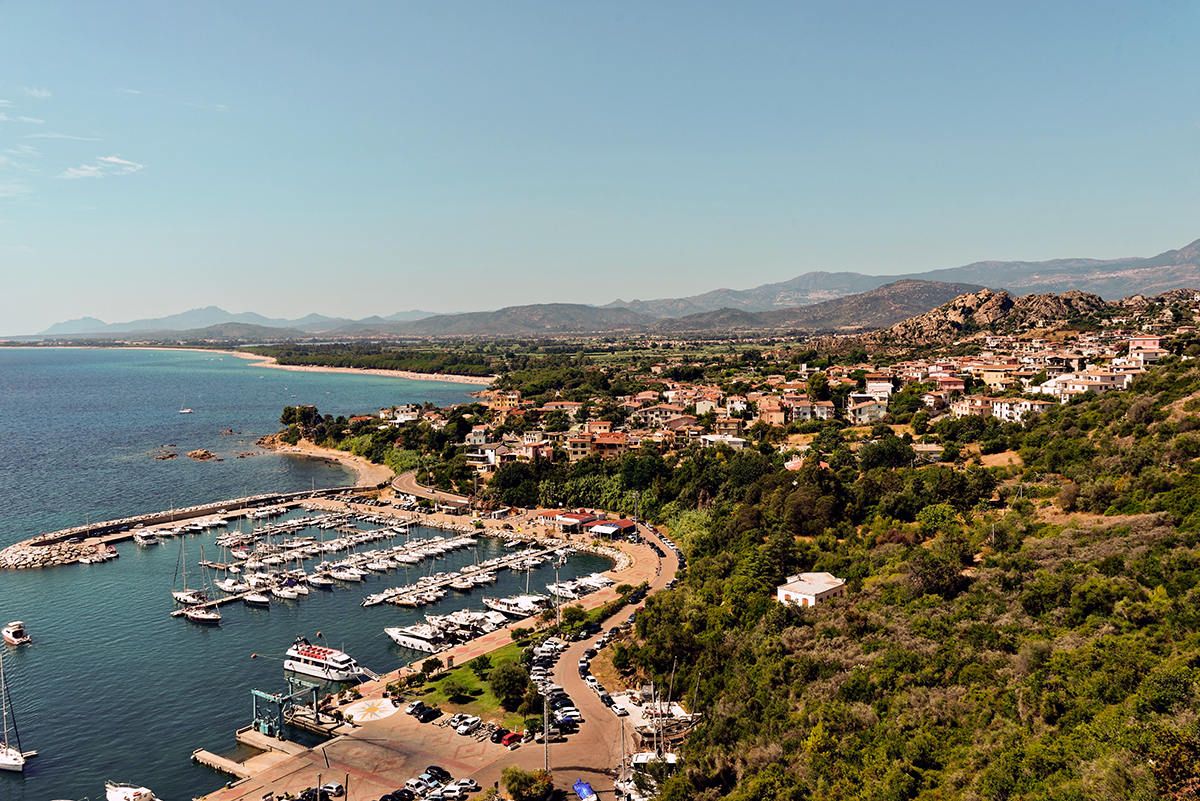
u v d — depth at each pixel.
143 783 95.44
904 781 70.75
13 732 108.00
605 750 97.00
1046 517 129.75
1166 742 61.53
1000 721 75.81
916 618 100.81
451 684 114.19
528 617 149.88
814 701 88.88
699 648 113.12
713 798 79.69
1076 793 60.31
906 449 191.62
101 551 190.25
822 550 145.38
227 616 151.62
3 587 166.50
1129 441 147.75
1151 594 87.88
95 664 129.12
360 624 147.12
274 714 112.12
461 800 86.38
